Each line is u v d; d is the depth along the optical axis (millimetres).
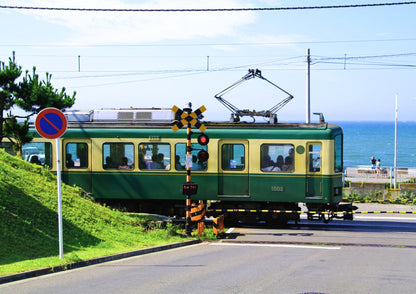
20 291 7328
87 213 12961
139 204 17594
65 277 8375
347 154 98312
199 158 14086
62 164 17375
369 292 7520
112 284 7895
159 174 16797
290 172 16094
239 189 16406
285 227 16984
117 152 17078
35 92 14516
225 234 15016
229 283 8062
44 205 11859
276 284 8008
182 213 17422
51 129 9453
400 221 18766
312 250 12234
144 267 9469
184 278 8438
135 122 17547
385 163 79188
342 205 16391
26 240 9859
